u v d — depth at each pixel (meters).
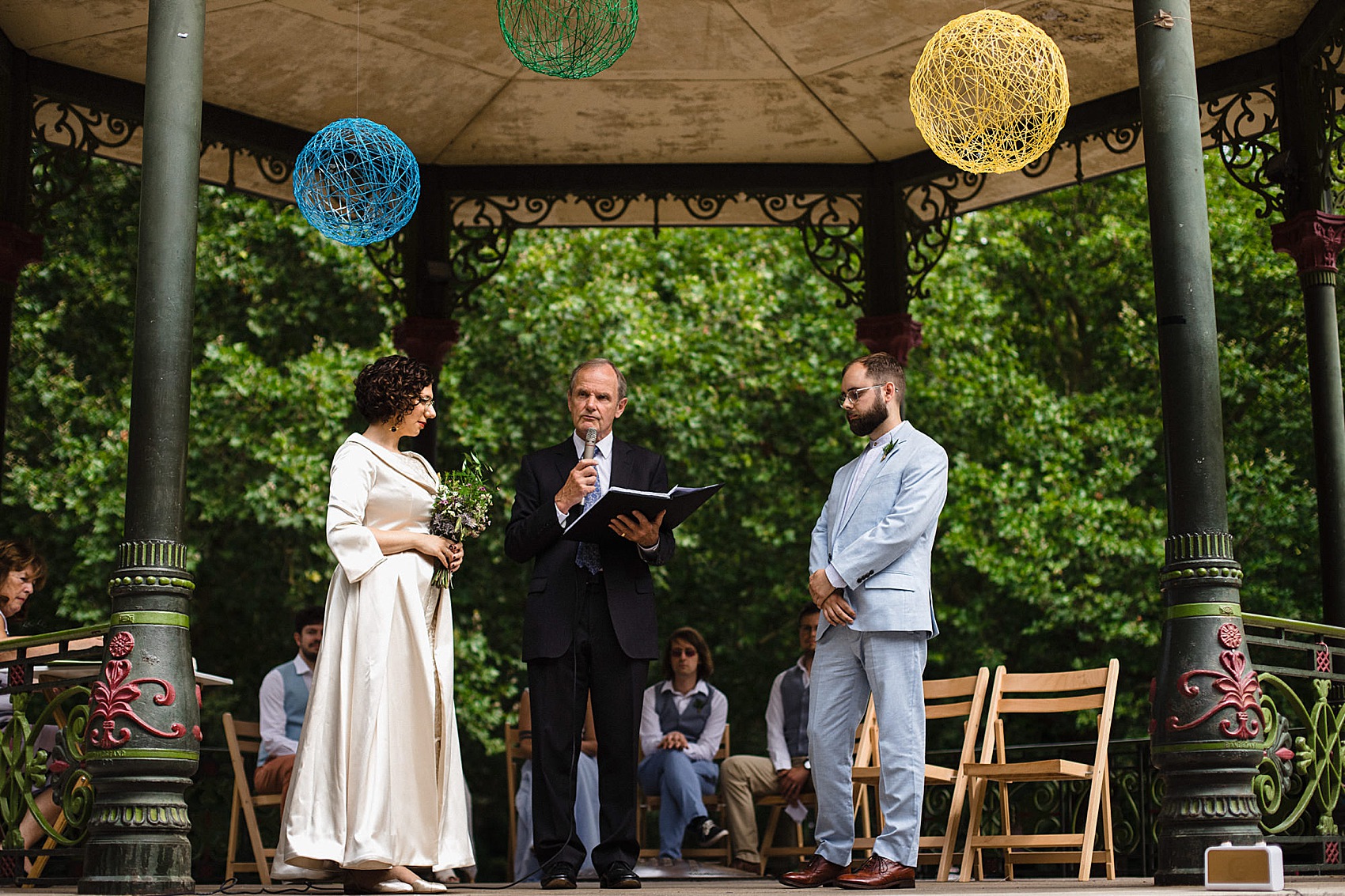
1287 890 3.64
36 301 13.95
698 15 6.70
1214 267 13.48
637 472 4.88
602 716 4.59
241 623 14.59
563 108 7.54
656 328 13.88
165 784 4.05
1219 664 4.18
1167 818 4.14
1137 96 7.27
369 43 6.89
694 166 8.12
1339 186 6.69
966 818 7.86
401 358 4.62
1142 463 13.56
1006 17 5.21
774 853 7.23
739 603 14.88
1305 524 12.64
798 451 14.29
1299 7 6.53
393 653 4.28
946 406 14.02
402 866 4.17
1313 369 6.52
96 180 14.08
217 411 13.20
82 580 13.05
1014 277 15.36
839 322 14.13
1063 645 14.25
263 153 7.59
